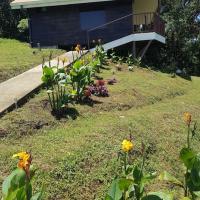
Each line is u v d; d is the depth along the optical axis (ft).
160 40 75.10
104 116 34.94
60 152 25.71
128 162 26.73
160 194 18.92
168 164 28.91
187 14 100.83
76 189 22.76
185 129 36.35
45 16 75.97
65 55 60.18
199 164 19.95
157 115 37.96
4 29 95.14
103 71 52.90
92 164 25.18
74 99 36.70
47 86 36.52
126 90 44.29
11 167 23.81
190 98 50.88
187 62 90.84
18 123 29.99
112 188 18.48
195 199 20.62
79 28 75.36
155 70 67.46
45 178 22.75
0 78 46.06
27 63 53.16
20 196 16.57
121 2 74.18
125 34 73.36
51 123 31.27
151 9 87.61
